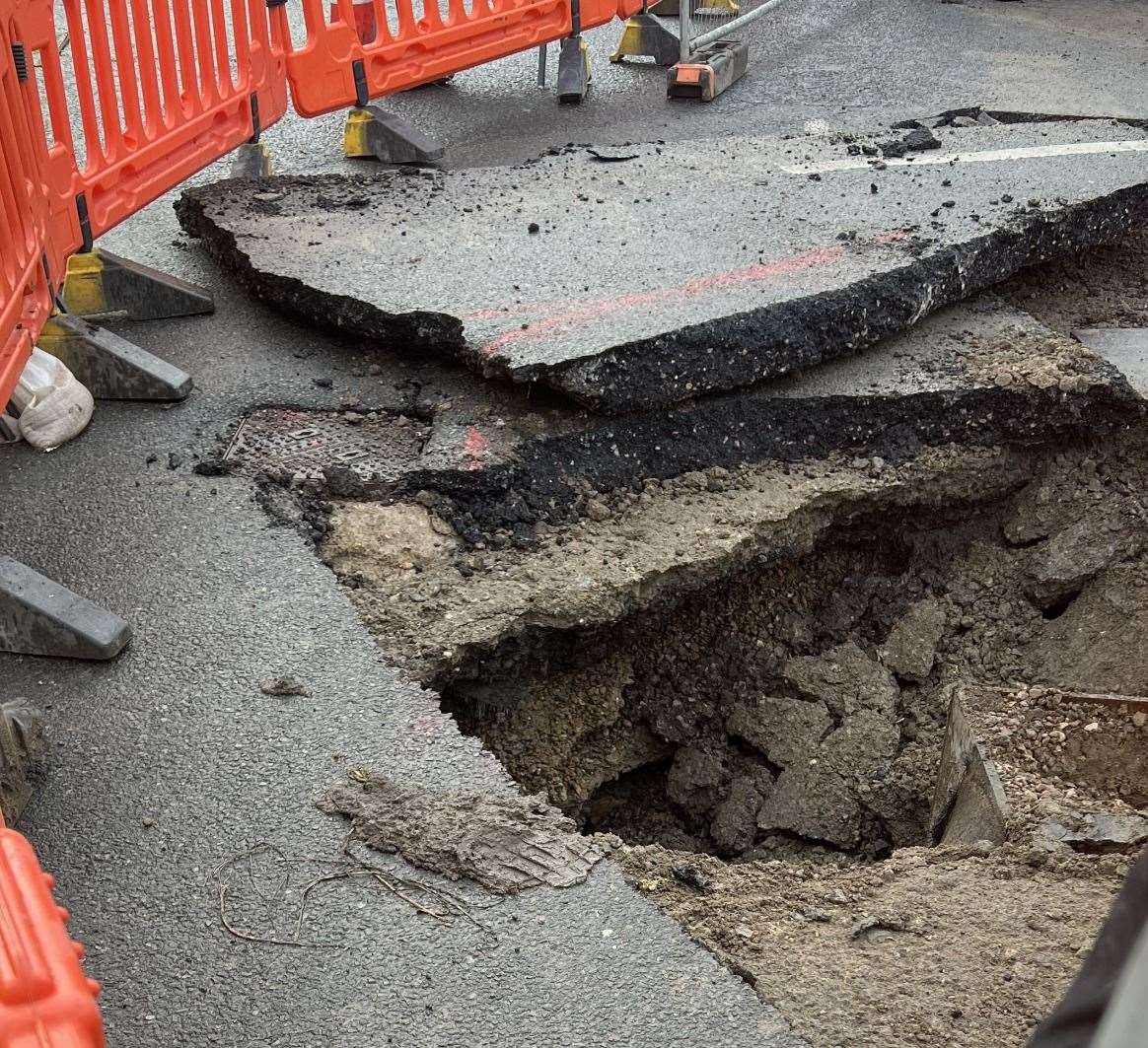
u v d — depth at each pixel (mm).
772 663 4613
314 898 2885
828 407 4664
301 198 5879
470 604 3873
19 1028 1740
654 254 5215
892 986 2740
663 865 3123
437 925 2826
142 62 5121
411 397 4762
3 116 3932
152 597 3785
